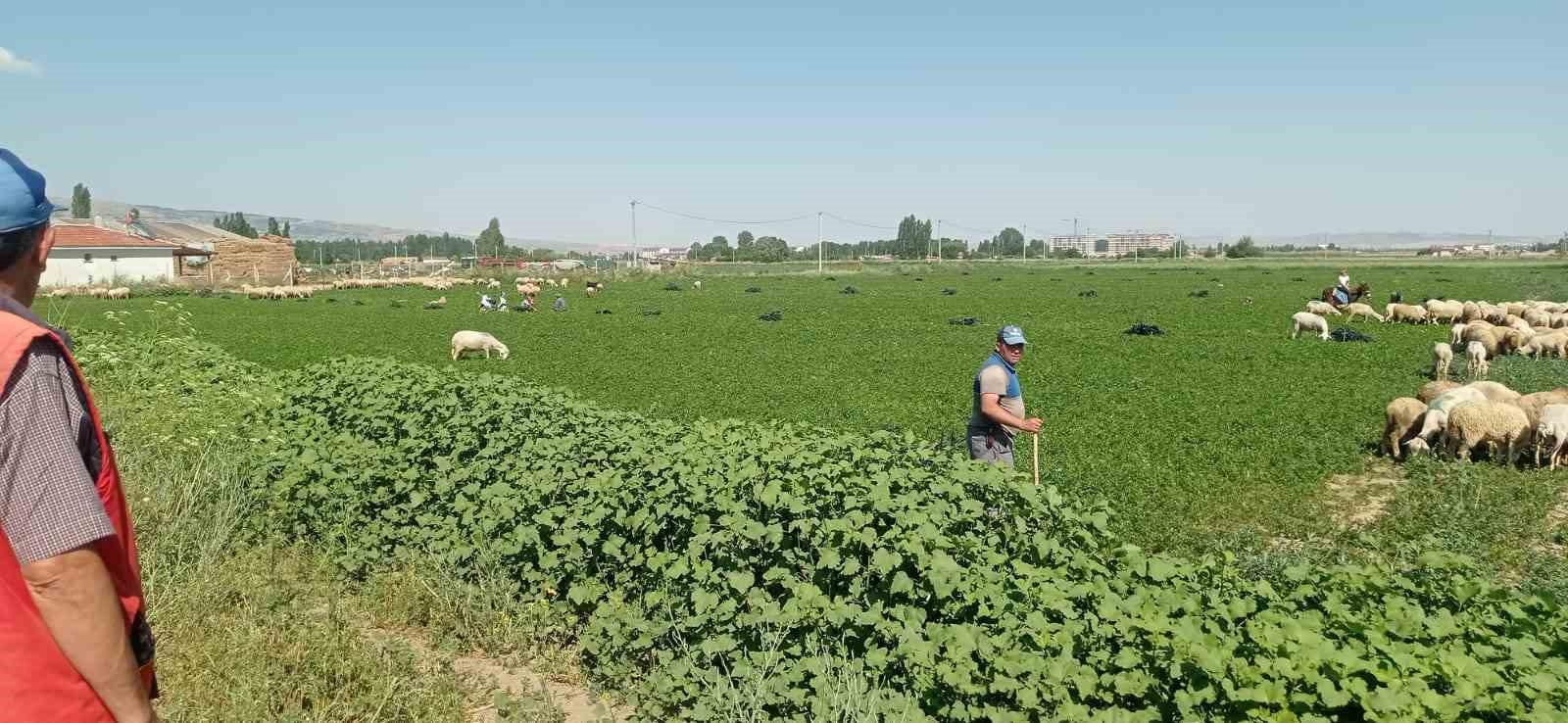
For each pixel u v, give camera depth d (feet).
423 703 17.78
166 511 25.77
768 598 19.70
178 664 17.90
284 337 105.40
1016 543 20.90
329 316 137.69
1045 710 15.80
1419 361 78.48
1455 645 15.47
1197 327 109.19
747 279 273.95
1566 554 29.66
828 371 75.56
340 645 18.93
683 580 20.90
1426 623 16.34
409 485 27.07
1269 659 14.87
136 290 196.65
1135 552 20.20
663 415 55.72
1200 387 64.64
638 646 19.81
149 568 22.26
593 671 20.24
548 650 21.11
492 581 23.08
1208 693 14.39
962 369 75.87
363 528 27.27
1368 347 88.02
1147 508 34.76
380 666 18.58
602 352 91.30
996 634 17.44
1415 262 395.14
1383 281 204.95
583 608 22.61
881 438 26.94
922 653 16.99
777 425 35.12
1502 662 14.88
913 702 16.92
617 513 22.58
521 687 19.66
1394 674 14.20
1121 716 14.90
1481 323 86.22
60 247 217.77
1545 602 17.42
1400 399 43.14
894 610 18.66
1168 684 15.43
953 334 105.40
